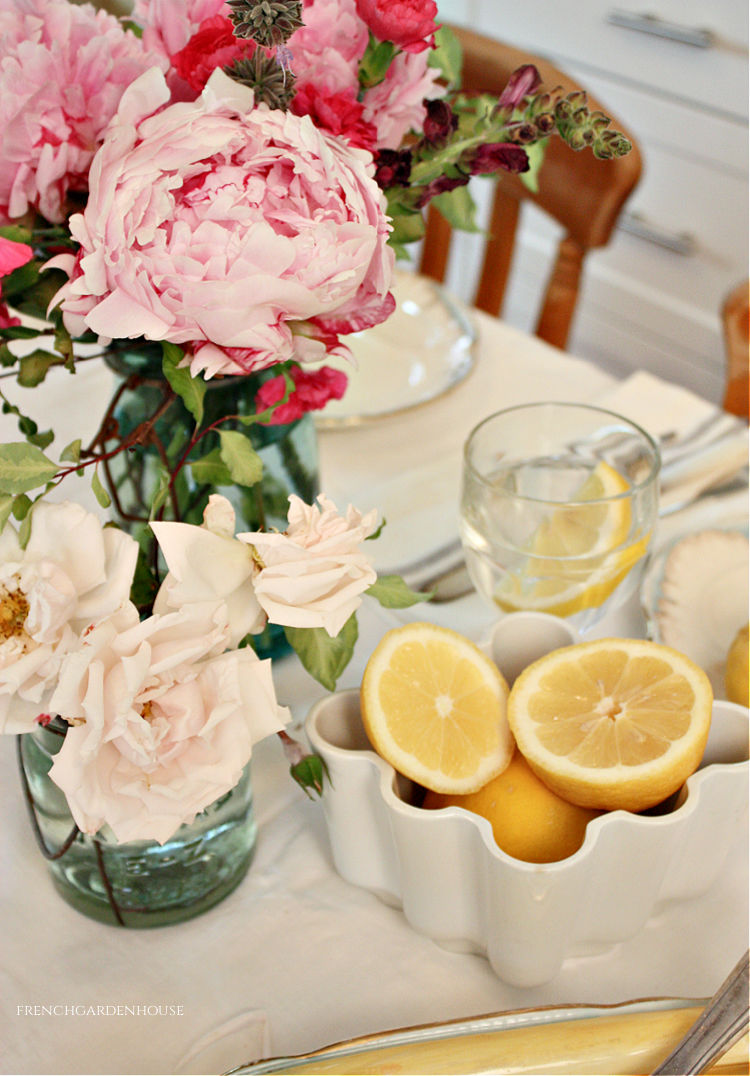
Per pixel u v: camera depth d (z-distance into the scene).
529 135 0.47
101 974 0.48
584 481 0.69
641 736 0.44
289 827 0.55
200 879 0.49
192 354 0.42
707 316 1.89
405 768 0.45
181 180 0.39
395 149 0.50
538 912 0.42
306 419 0.60
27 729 0.36
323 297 0.40
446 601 0.68
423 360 0.88
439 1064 0.39
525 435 0.69
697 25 1.69
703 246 1.85
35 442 0.50
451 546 0.73
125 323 0.39
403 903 0.49
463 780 0.46
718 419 0.83
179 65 0.43
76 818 0.35
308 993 0.47
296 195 0.40
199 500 0.55
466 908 0.46
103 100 0.41
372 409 0.83
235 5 0.37
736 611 0.63
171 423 0.53
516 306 2.30
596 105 0.97
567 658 0.47
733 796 0.45
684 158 1.82
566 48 1.96
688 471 0.78
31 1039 0.45
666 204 1.89
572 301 1.12
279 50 0.39
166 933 0.50
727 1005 0.39
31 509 0.37
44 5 0.40
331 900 0.52
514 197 1.14
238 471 0.44
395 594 0.45
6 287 0.44
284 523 0.60
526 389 0.88
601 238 1.05
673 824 0.42
